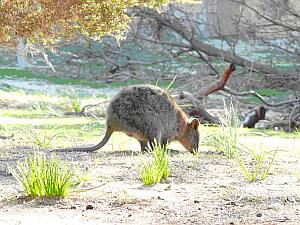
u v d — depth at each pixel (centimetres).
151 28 3328
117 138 1709
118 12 1567
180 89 3016
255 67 3250
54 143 1577
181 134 1512
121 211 902
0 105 2573
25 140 1614
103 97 2967
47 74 3716
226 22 3869
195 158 1369
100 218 864
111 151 1461
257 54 3916
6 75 3688
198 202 954
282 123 2350
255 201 960
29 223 826
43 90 3173
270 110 2731
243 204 945
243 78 3197
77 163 1253
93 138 1702
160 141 1481
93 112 2445
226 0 3800
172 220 859
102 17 1553
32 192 977
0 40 1534
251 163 1305
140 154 1385
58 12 1502
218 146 1494
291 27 3175
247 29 3600
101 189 1035
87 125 1994
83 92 3191
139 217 873
